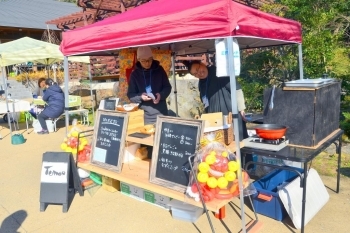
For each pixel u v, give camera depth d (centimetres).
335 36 548
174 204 295
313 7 547
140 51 353
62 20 1051
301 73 391
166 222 288
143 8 358
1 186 398
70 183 356
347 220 271
